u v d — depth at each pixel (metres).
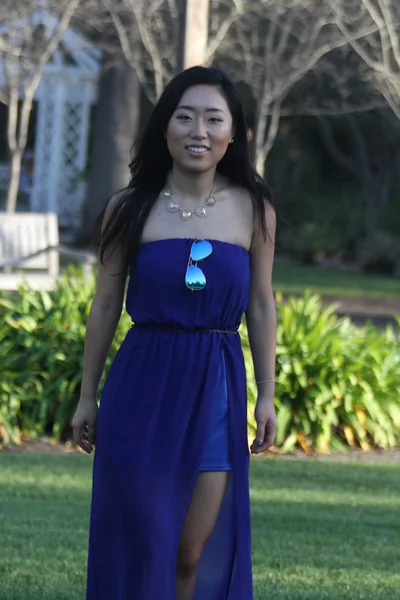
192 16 12.77
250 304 5.93
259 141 31.17
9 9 27.09
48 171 39.94
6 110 45.47
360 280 35.12
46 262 18.80
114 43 31.52
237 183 5.88
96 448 5.67
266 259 5.89
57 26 28.98
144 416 5.53
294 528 9.27
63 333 13.36
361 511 10.05
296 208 46.22
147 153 5.87
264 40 32.00
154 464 5.47
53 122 39.53
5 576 7.55
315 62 31.28
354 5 26.75
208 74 5.75
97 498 5.61
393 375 14.01
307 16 28.52
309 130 46.78
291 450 13.31
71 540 8.55
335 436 13.88
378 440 13.79
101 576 5.57
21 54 28.95
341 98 38.31
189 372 5.57
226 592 5.68
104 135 32.34
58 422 13.11
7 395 13.04
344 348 13.94
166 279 5.59
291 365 13.41
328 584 7.63
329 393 13.43
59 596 7.14
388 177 44.88
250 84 31.66
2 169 43.47
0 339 13.38
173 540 5.48
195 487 5.57
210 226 5.70
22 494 10.20
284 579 7.71
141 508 5.46
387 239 40.28
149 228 5.71
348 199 45.81
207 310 5.61
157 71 25.94
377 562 8.29
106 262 5.84
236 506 5.61
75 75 38.97
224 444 5.59
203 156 5.67
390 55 29.58
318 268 40.09
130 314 5.78
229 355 5.66
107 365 12.92
